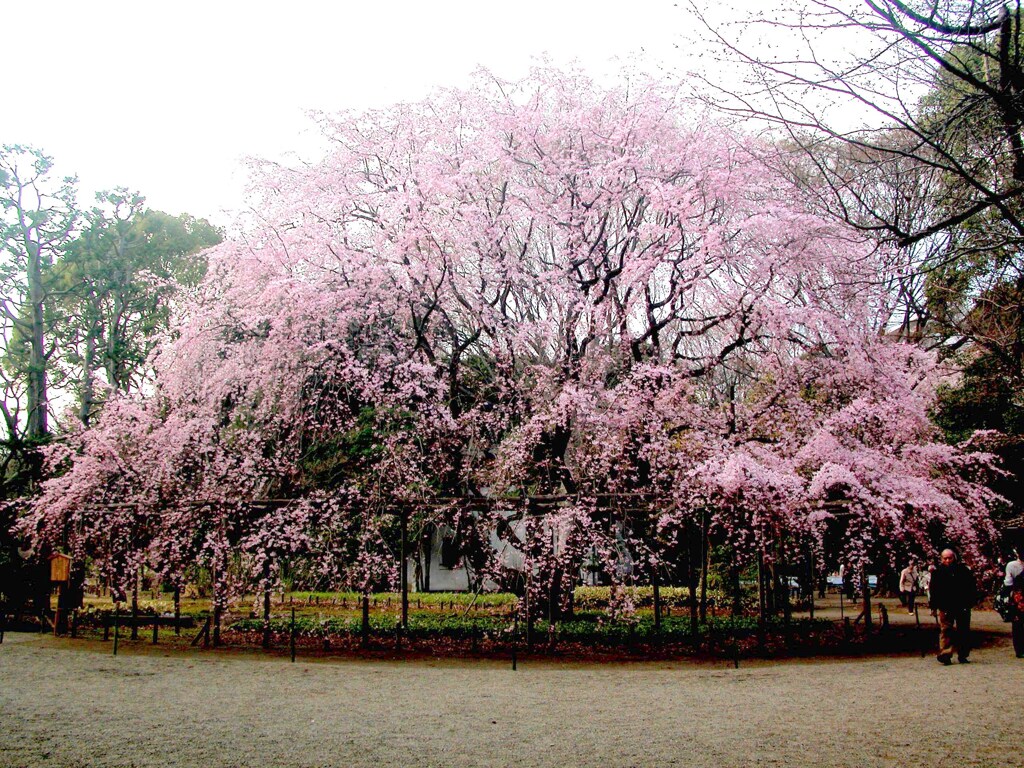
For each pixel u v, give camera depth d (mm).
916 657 11344
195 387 14586
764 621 11844
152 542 12695
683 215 12008
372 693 8680
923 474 12781
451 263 13531
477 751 5957
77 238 25734
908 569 17984
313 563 13859
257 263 14227
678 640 12203
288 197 14836
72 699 8273
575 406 12188
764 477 10602
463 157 14062
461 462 13688
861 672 9938
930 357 14148
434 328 14656
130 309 27391
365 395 13328
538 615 13164
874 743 6066
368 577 12414
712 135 13141
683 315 14555
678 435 13023
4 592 15469
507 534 12812
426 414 13352
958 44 4984
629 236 13453
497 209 14320
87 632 14398
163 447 13141
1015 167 5531
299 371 13852
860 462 11625
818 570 15266
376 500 12758
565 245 13562
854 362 12312
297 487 14211
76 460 13445
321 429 14352
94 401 22484
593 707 7805
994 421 15750
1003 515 15805
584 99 14375
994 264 7453
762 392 13805
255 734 6590
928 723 6750
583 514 11633
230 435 13805
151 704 7996
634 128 13445
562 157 13758
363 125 14930
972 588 10477
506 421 13414
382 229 14062
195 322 14250
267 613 12438
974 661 10547
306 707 7840
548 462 12719
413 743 6238
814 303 12320
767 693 8531
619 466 12156
